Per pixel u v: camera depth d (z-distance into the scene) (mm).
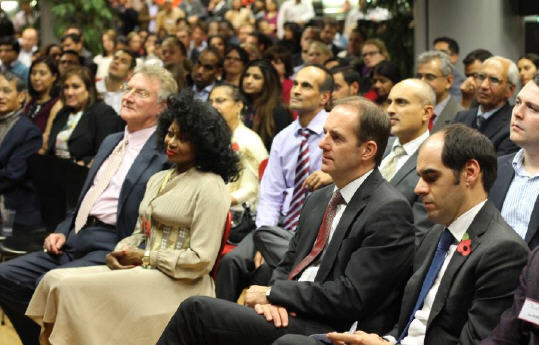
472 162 2730
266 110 5949
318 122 4758
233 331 3086
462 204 2770
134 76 4449
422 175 2779
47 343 3777
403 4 8578
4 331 4906
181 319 3137
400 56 8570
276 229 4184
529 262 2520
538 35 8141
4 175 5891
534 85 3193
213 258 3678
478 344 2562
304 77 4711
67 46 9812
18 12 13875
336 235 3156
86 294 3625
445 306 2732
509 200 3340
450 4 7664
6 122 6004
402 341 2816
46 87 7355
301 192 4691
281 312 3092
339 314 3043
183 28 11375
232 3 14438
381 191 3154
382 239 3053
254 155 4973
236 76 7328
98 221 4414
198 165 3779
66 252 4457
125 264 3811
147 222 3828
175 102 3746
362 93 6789
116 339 3609
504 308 2637
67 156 6285
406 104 4078
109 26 12297
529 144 3232
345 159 3172
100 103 6273
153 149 4309
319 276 3146
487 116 4891
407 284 2916
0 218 5746
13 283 4289
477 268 2682
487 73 4801
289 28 10070
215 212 3678
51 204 5707
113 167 4465
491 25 7711
